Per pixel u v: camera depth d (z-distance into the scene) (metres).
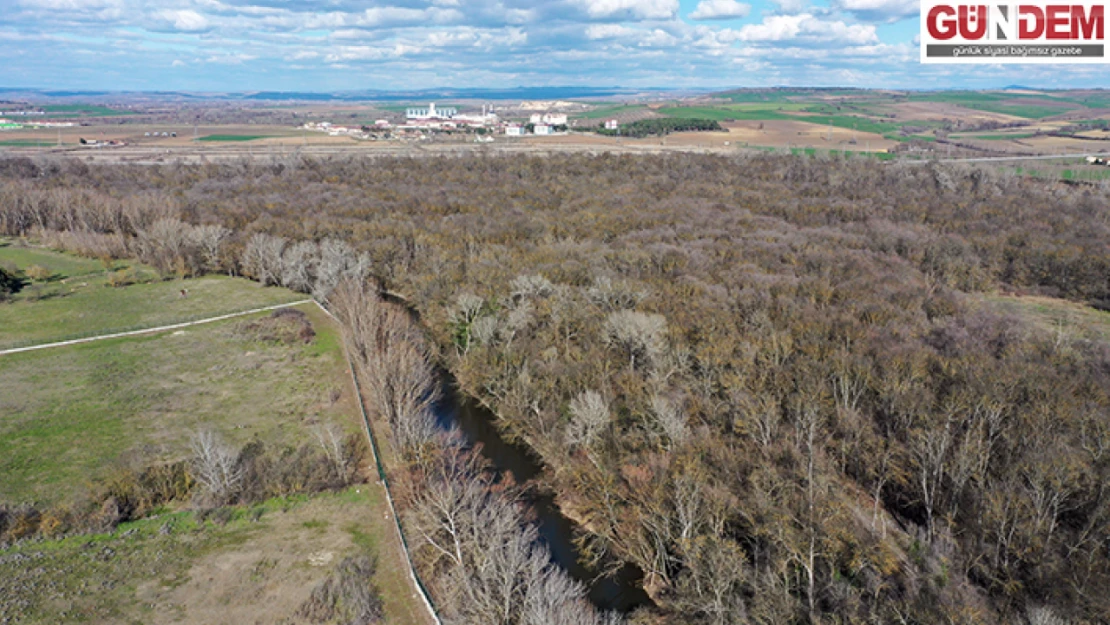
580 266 101.56
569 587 47.31
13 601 46.72
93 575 50.00
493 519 52.78
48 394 80.94
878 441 61.25
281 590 48.84
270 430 73.12
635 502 54.75
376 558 52.75
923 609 42.97
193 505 59.09
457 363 85.38
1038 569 45.03
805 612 44.94
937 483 55.81
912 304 86.44
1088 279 106.56
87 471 64.75
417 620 46.41
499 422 75.62
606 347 76.44
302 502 60.44
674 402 64.12
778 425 63.69
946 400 62.69
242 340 98.56
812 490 52.34
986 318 84.06
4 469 64.75
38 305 112.94
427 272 110.44
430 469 62.22
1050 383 63.34
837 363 68.81
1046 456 51.16
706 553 48.19
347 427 74.06
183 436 71.25
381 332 89.25
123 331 101.94
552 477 65.50
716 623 44.28
